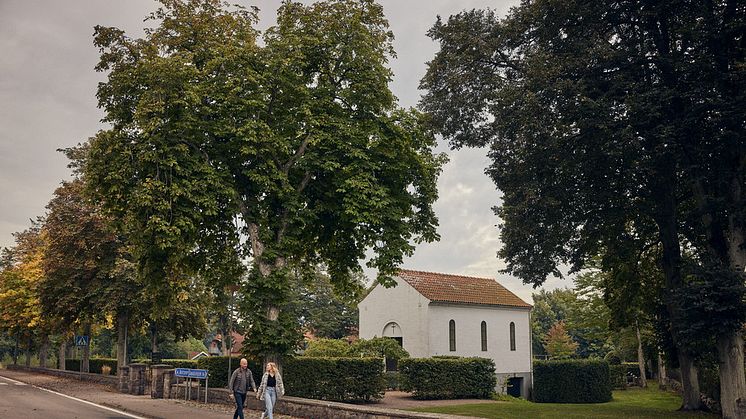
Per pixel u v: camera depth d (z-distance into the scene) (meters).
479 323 47.34
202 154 21.30
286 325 21.56
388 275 23.59
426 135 25.34
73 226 35.12
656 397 37.41
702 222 24.28
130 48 22.41
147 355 75.62
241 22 23.50
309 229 24.73
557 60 22.61
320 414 18.84
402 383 31.02
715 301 20.22
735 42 21.52
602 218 23.56
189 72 20.77
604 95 21.28
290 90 22.56
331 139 22.05
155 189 19.50
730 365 22.20
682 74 21.25
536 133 22.17
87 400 26.56
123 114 21.67
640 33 23.55
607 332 46.72
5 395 28.42
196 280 39.12
